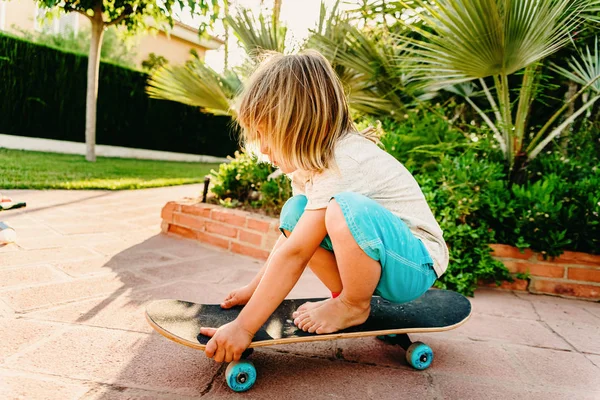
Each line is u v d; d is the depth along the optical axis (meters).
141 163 7.95
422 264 1.10
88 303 1.50
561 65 3.24
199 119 10.33
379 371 1.17
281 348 1.28
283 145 1.09
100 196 3.98
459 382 1.14
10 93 7.14
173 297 1.64
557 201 2.24
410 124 2.98
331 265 1.17
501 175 2.31
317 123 1.07
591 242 2.09
